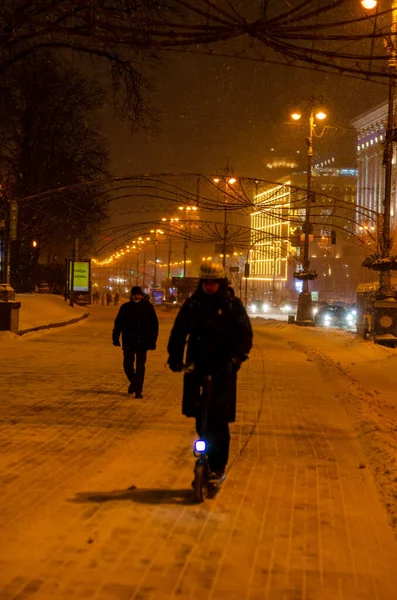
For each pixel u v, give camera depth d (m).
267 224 97.25
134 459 7.50
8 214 25.94
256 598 4.12
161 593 4.13
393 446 8.24
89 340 24.94
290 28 7.08
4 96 30.41
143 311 11.93
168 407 11.12
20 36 6.92
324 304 57.00
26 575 4.33
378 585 4.38
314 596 4.18
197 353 6.05
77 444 8.21
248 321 6.03
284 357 21.50
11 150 42.50
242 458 7.76
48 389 12.67
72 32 6.68
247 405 11.66
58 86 39.25
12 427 9.12
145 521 5.41
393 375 18.00
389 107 24.39
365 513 5.85
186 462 7.41
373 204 113.00
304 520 5.61
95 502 5.88
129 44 6.96
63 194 40.50
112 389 12.92
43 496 6.04
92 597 4.04
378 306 26.42
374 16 7.34
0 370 15.38
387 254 26.61
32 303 35.59
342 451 8.31
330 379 15.64
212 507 5.85
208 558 4.70
